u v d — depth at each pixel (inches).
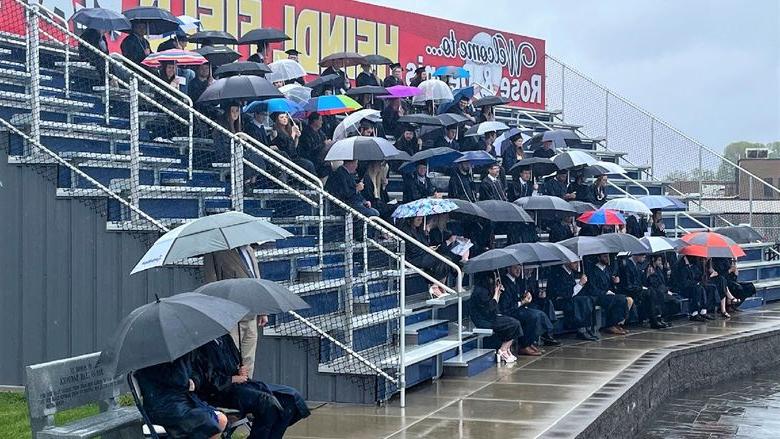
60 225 484.4
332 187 570.3
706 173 1055.0
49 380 303.4
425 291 598.5
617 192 981.2
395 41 1053.2
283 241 534.6
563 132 845.8
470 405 444.8
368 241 487.5
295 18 943.0
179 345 285.0
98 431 298.4
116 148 559.2
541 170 776.9
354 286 488.1
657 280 732.7
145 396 298.7
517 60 1179.9
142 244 470.3
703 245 761.6
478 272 572.1
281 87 702.5
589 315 664.4
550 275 661.9
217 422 298.4
